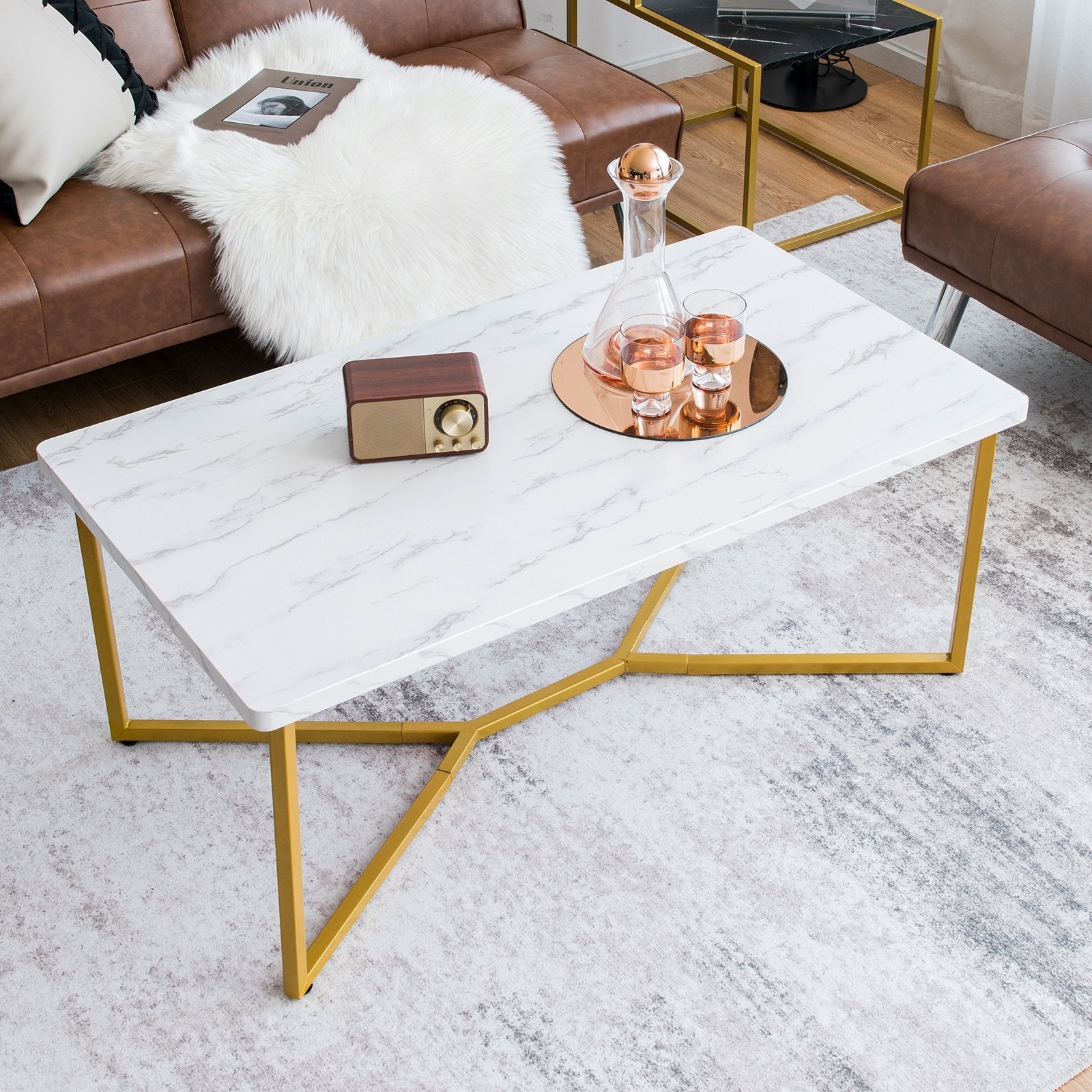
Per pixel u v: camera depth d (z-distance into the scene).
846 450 1.49
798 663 1.82
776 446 1.51
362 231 2.19
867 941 1.49
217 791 1.67
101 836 1.61
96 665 1.86
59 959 1.47
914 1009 1.42
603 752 1.72
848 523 2.11
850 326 1.73
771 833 1.61
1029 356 2.49
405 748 1.74
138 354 2.21
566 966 1.46
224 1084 1.36
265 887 1.56
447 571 1.34
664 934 1.50
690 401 1.60
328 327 2.22
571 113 2.48
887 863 1.58
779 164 3.23
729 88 3.61
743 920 1.51
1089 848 1.59
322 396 1.62
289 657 1.24
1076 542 2.07
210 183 2.18
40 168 2.11
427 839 1.61
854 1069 1.36
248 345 2.56
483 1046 1.39
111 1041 1.40
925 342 1.69
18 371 2.09
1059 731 1.75
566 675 1.84
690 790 1.67
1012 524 2.10
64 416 2.35
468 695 1.81
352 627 1.27
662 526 1.39
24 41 2.12
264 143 2.29
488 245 2.29
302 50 2.58
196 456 1.51
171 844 1.60
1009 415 1.55
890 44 3.65
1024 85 3.26
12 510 2.14
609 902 1.53
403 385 1.45
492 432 1.54
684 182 3.13
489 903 1.53
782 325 1.74
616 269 1.88
